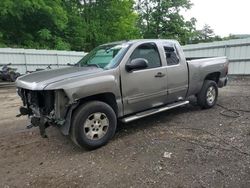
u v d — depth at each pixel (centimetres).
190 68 615
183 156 405
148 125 568
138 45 520
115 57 498
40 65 2048
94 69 470
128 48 507
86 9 3556
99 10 3631
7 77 1725
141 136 502
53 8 2759
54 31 3002
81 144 436
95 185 340
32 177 373
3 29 2606
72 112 435
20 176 378
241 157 392
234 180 331
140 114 522
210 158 394
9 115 742
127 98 492
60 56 2167
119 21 3791
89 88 430
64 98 414
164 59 559
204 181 333
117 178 354
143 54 526
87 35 3469
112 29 3759
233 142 450
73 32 3297
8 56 1877
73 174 372
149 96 528
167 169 369
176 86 582
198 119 595
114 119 473
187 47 1789
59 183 351
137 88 505
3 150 477
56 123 420
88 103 443
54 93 416
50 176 372
